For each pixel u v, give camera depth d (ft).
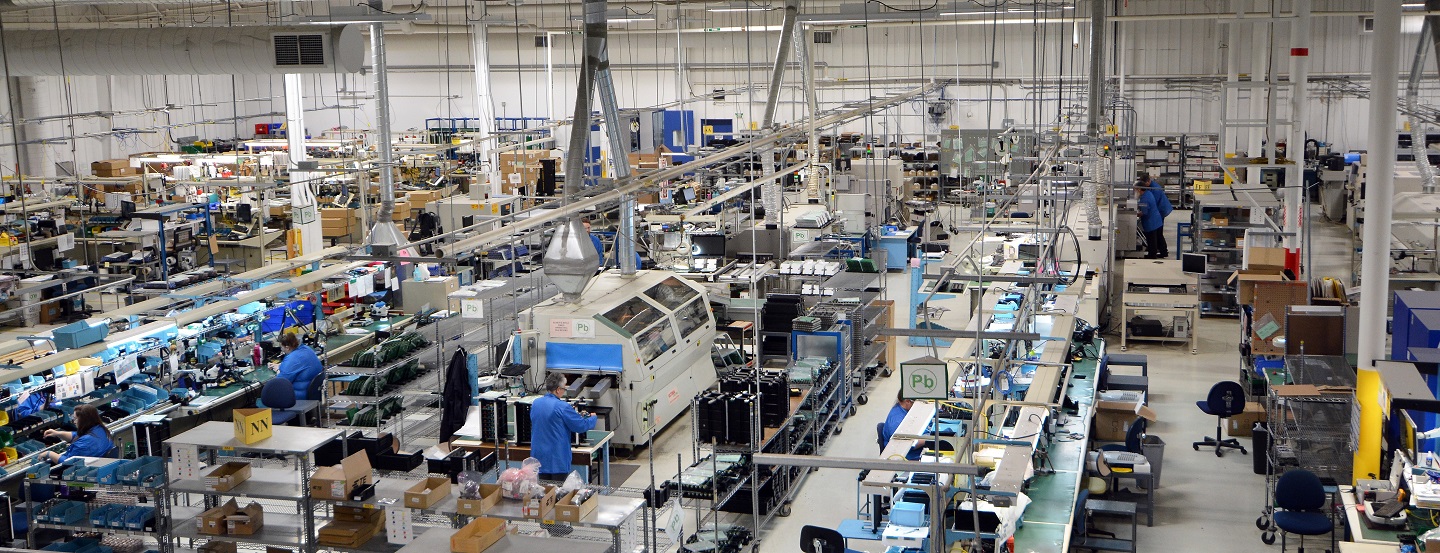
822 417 41.04
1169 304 53.47
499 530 24.16
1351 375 36.32
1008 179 57.00
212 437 28.14
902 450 29.86
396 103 124.57
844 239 60.13
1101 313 57.52
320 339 46.19
